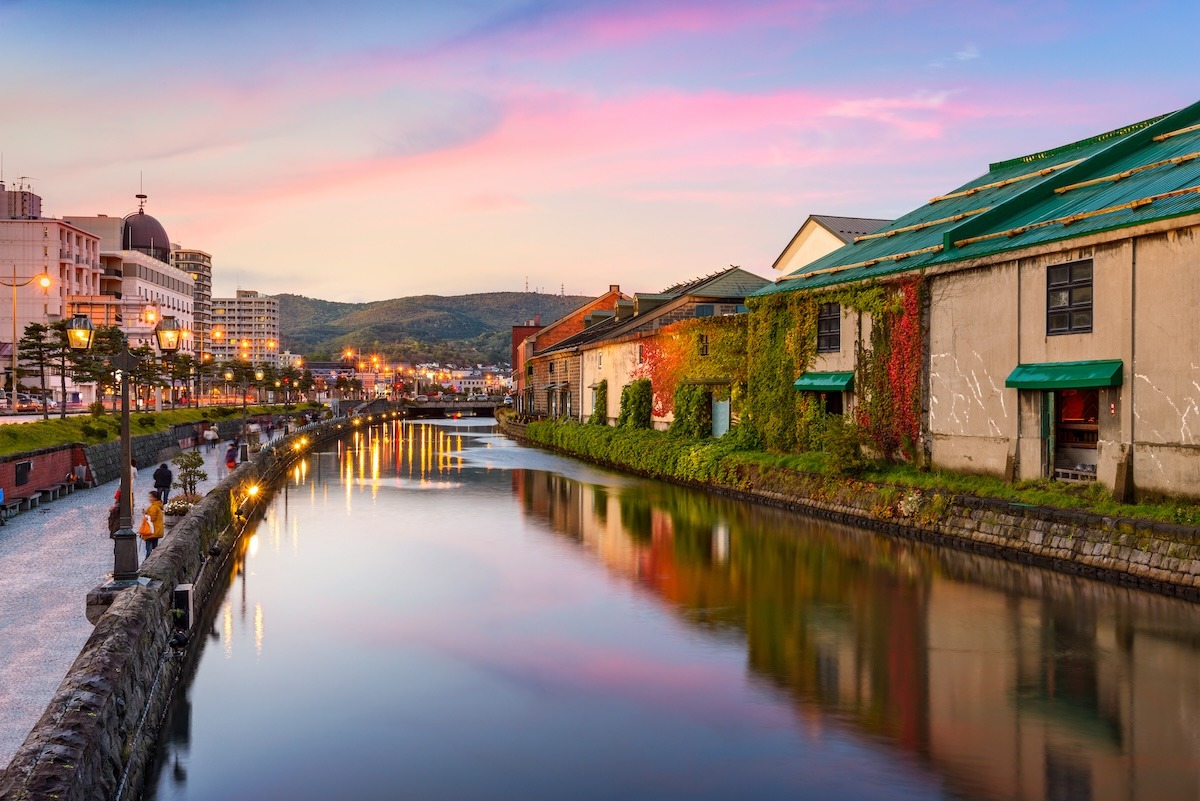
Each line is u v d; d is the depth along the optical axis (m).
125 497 14.02
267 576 21.25
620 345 53.91
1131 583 18.22
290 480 43.97
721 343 40.31
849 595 18.56
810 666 14.15
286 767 10.64
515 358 115.38
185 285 156.12
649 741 11.34
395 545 25.33
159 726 11.79
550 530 27.69
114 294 126.25
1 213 115.75
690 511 31.19
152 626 12.04
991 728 11.58
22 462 29.00
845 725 11.77
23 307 108.00
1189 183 20.34
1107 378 20.23
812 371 32.78
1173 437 19.17
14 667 12.77
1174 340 19.12
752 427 36.31
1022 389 23.25
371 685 13.49
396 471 48.41
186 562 16.25
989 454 24.62
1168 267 19.27
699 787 10.05
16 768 7.02
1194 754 10.74
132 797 9.53
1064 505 20.95
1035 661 14.12
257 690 13.28
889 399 28.66
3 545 22.09
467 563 22.61
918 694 12.83
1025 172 31.53
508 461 54.53
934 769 10.42
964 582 19.30
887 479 27.02
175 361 83.56
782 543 24.52
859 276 30.17
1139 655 14.24
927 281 27.03
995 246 24.33
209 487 34.19
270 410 102.88
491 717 12.16
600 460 51.81
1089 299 21.41
